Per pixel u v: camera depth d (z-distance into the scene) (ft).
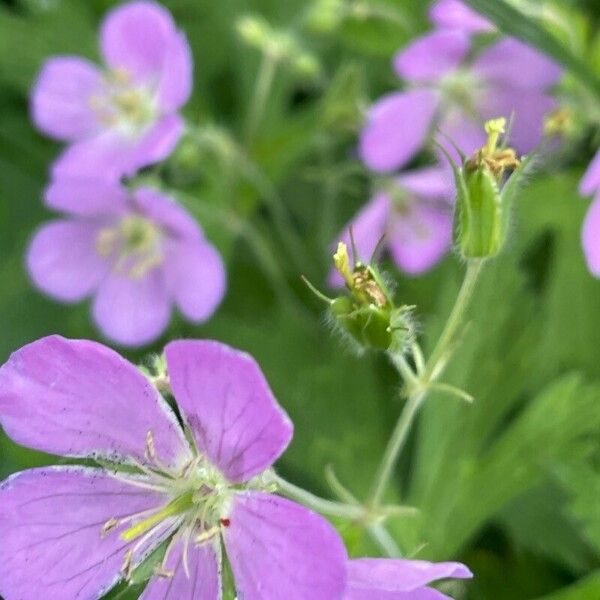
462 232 0.67
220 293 0.86
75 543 0.65
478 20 0.85
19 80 0.98
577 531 0.81
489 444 0.87
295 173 0.96
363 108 0.89
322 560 0.60
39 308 0.91
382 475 0.70
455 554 0.79
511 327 0.81
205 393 0.63
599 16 0.92
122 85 0.91
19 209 0.95
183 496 0.65
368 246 0.89
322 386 0.84
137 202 0.85
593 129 0.86
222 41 1.00
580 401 0.78
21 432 0.63
